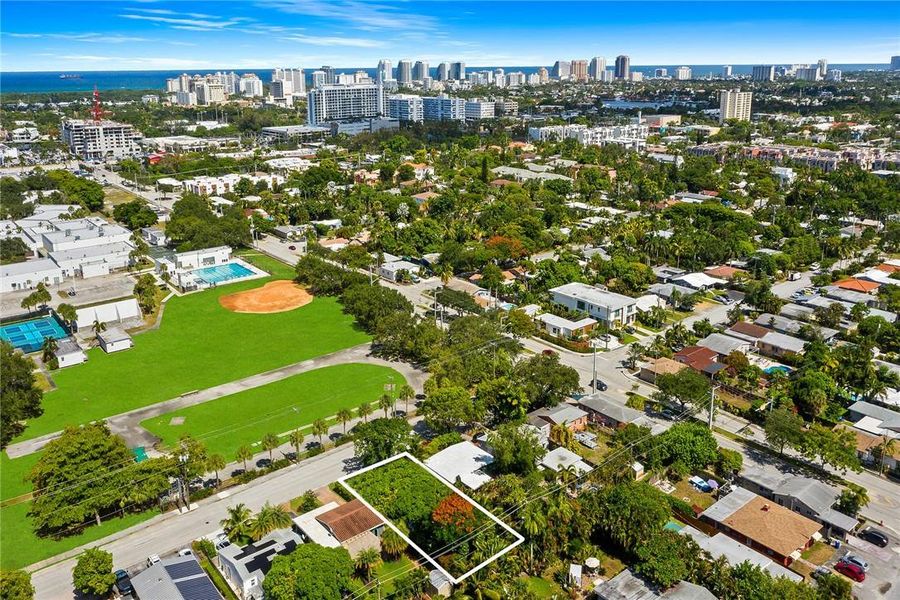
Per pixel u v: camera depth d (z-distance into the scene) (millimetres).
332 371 182000
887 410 153250
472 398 160125
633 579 103000
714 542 110688
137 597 101750
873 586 104188
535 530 107750
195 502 128250
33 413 158875
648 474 133750
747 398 165000
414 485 122562
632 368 183500
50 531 120000
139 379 178500
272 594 97375
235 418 157750
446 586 104438
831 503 120562
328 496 128500
